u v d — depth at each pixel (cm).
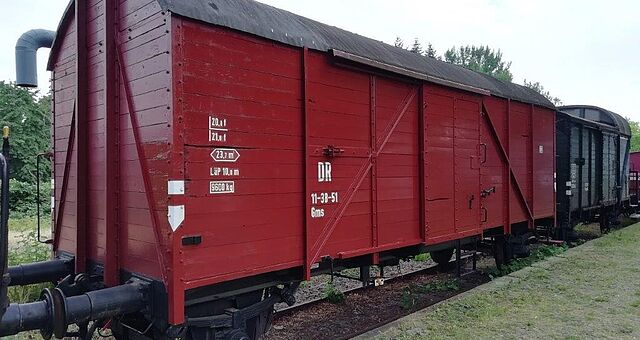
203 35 394
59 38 545
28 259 793
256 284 469
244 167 423
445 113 702
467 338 542
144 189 400
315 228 492
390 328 580
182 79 377
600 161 1442
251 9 454
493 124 832
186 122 379
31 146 2606
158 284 388
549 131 1062
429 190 663
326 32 546
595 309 648
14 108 2634
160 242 383
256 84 436
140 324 447
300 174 479
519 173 932
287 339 582
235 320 437
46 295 362
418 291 809
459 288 823
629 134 1766
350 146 538
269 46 449
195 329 425
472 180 771
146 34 398
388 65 569
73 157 516
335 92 520
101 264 465
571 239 1252
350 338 562
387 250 605
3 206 308
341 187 525
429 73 666
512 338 542
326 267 554
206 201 392
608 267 914
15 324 340
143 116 402
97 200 473
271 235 447
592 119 1611
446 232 701
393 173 602
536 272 871
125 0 428
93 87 477
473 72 868
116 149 442
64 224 544
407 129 628
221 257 403
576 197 1262
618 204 1670
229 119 412
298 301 745
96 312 371
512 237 959
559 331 564
